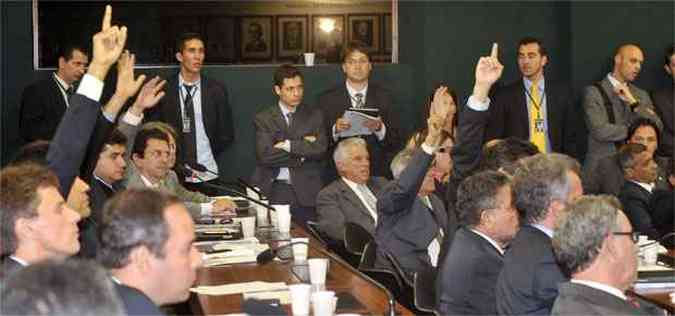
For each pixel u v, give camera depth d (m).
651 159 5.84
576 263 2.79
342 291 3.65
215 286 3.77
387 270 4.30
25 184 2.87
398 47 8.27
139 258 2.49
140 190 2.57
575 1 8.09
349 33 8.27
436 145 4.31
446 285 3.59
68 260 1.45
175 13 8.10
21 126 7.25
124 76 4.02
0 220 2.85
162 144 5.30
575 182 3.25
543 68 8.17
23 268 1.47
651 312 2.96
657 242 4.64
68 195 3.47
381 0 8.30
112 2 7.96
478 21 8.20
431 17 8.15
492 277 3.57
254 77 7.84
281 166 6.94
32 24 7.75
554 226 2.95
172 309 3.73
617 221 2.77
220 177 7.68
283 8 8.21
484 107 4.08
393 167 4.84
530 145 4.04
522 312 3.21
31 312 1.33
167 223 2.51
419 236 4.50
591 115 7.46
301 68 7.88
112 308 1.37
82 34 7.92
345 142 5.37
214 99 7.43
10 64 7.56
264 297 3.53
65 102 7.23
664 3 8.13
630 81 7.72
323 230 5.27
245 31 8.20
